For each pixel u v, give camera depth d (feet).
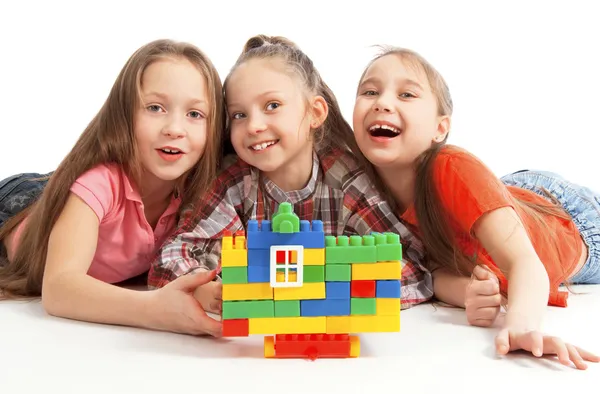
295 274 3.82
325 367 3.75
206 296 4.67
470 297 4.59
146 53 5.20
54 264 4.74
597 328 4.52
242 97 5.22
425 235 5.38
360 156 5.75
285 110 5.22
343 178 5.69
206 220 5.52
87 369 3.67
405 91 5.30
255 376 3.59
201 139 5.29
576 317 4.82
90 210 4.98
